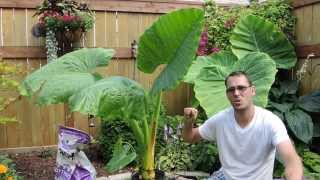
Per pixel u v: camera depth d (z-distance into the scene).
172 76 3.21
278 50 5.27
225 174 2.65
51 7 5.00
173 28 3.34
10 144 5.17
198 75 4.59
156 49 3.53
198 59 5.23
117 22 5.54
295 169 2.26
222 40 5.72
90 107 3.27
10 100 4.67
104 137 4.98
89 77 3.91
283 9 5.52
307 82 5.24
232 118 2.61
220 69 4.54
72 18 4.96
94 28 5.42
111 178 4.31
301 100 4.92
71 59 4.20
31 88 3.85
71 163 3.49
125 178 4.30
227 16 5.77
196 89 4.46
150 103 3.57
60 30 5.03
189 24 3.30
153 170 3.69
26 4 5.12
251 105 2.52
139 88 3.54
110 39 5.52
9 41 5.11
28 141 5.24
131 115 3.39
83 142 3.46
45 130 5.30
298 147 4.55
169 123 4.86
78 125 5.43
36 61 5.23
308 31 5.24
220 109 4.20
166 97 5.81
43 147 5.27
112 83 3.51
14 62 5.14
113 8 5.49
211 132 2.79
